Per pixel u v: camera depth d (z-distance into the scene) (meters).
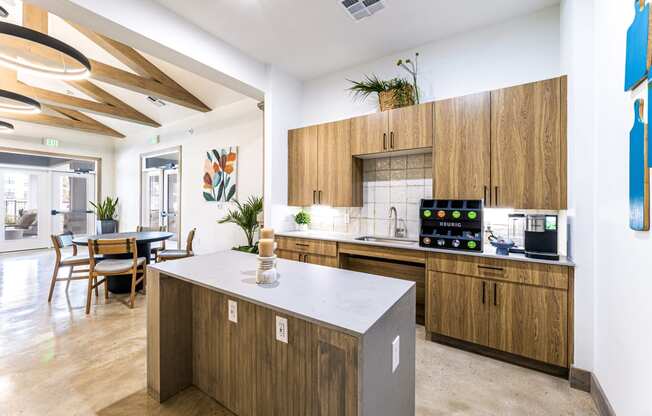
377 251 2.84
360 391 1.01
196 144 5.65
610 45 1.64
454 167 2.60
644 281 1.24
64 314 3.03
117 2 2.24
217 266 1.90
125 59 3.80
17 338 2.50
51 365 2.11
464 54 2.95
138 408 1.71
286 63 3.64
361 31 2.94
